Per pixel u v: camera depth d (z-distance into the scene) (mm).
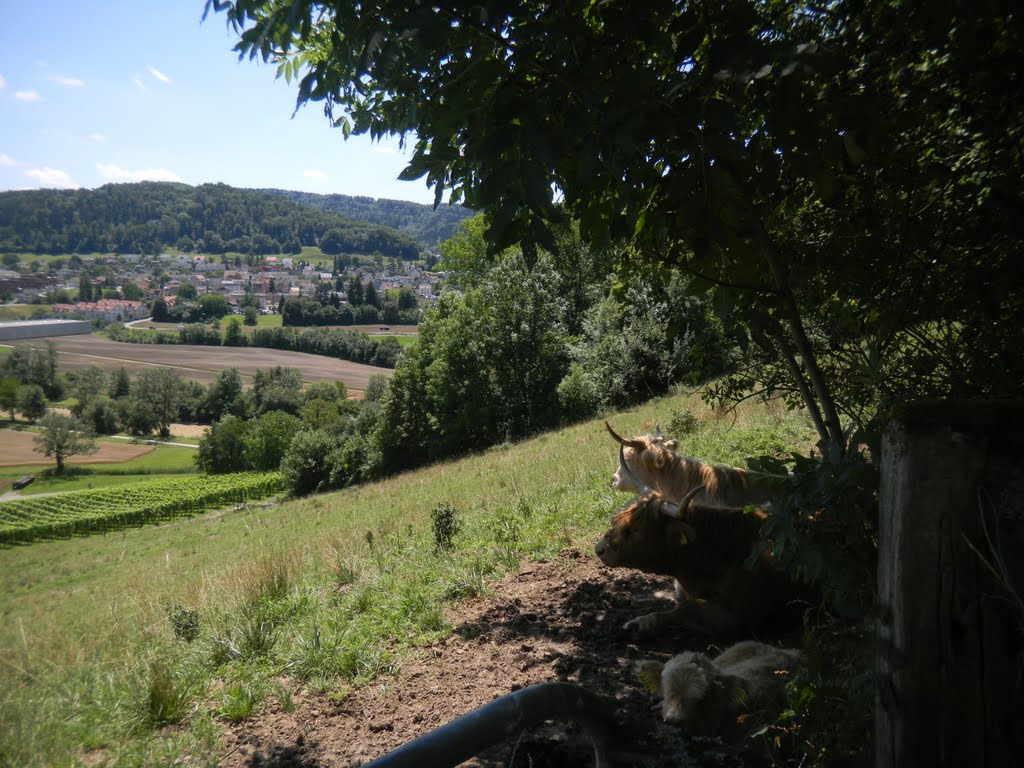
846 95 2402
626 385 34188
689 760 2609
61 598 14656
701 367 4406
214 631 6539
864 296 3139
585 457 15430
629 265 4023
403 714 4461
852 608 2176
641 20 2232
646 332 32844
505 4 2303
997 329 2596
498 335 48219
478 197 2334
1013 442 1482
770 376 4320
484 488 16266
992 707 1523
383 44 2408
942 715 1569
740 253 2734
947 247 2863
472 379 49406
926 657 1577
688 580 4254
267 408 114438
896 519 1613
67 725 4707
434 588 6887
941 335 2887
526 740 3389
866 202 2922
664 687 2881
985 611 1515
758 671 3023
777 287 3012
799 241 3291
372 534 11906
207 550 26547
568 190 2711
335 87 3029
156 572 19828
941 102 2777
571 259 40062
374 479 57562
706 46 2447
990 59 2422
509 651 5094
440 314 57781
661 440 6258
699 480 5551
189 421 112625
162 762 4168
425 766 1682
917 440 1559
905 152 2859
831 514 2205
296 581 8766
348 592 7707
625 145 2141
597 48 2416
